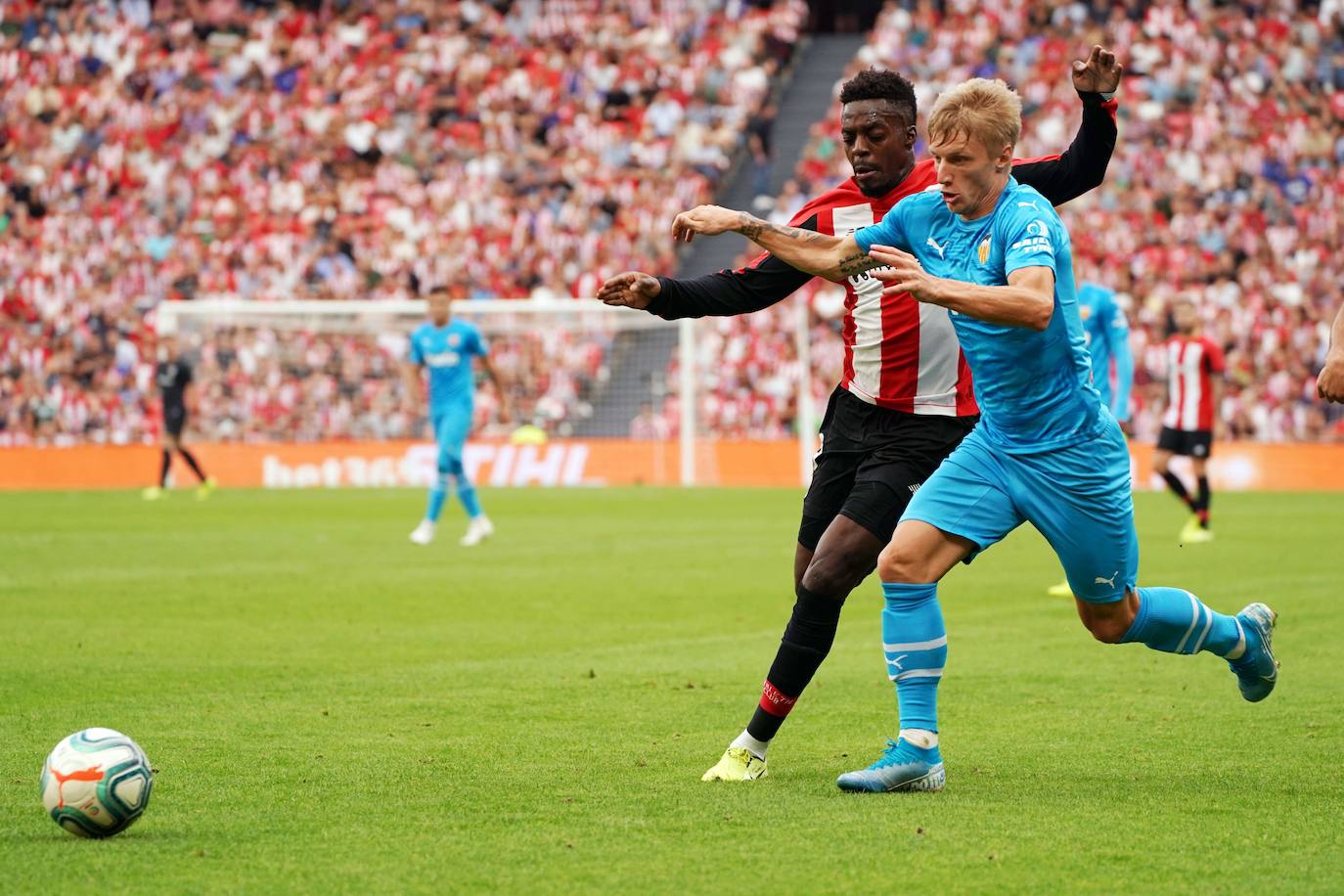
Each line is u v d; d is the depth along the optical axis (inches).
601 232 2465.6
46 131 2655.0
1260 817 364.8
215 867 319.9
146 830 352.2
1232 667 437.7
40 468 2196.1
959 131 372.8
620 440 2230.6
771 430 2285.9
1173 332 2151.8
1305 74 2410.2
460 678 591.8
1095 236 2258.9
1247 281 2196.1
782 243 417.4
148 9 2775.6
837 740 469.7
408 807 376.8
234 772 419.5
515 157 2573.8
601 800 385.1
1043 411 384.5
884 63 2556.6
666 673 604.7
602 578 970.7
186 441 2251.5
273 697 547.2
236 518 1519.4
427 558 1107.9
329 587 919.0
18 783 404.5
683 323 2178.9
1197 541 1210.6
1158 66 2427.4
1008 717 506.0
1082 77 415.5
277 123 2632.9
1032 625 743.1
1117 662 625.6
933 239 394.3
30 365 2390.5
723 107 2596.0
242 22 2785.4
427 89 2667.3
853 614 803.4
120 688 567.5
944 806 377.4
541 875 313.4
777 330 2337.6
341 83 2684.5
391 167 2568.9
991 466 396.2
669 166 2518.5
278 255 2479.1
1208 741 462.3
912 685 397.1
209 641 694.5
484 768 425.7
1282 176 2299.5
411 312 2144.4
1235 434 2097.7
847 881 308.8
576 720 502.9
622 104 2637.8
